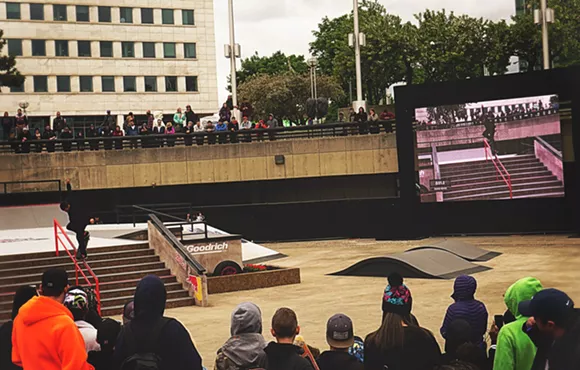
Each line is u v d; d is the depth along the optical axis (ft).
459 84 111.45
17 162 126.62
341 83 254.47
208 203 134.82
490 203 111.04
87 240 72.08
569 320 12.83
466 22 211.61
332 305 62.49
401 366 18.19
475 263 82.74
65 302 23.07
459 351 19.40
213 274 80.18
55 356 17.70
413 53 216.13
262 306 64.69
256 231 130.11
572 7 184.75
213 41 286.46
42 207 117.50
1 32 196.75
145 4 276.62
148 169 129.59
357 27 147.54
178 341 16.49
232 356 18.78
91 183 128.47
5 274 70.13
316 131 130.52
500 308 56.03
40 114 261.65
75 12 266.98
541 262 79.97
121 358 16.48
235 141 130.82
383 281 75.00
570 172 107.34
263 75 265.75
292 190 135.33
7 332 19.76
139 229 92.17
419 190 115.85
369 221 125.18
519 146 108.58
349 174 128.16
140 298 16.63
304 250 112.78
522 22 200.64
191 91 283.38
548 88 106.01
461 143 112.16
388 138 126.31
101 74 270.26
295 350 17.15
